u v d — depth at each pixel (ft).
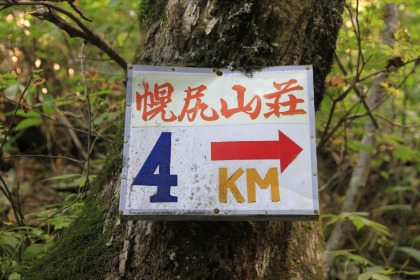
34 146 10.19
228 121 4.20
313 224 6.37
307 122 4.16
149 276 4.29
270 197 3.97
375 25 6.77
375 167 12.07
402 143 11.09
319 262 6.14
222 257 4.35
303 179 4.00
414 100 12.05
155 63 5.00
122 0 9.18
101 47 6.13
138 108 4.27
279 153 4.08
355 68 7.99
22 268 5.63
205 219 4.07
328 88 7.35
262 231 4.79
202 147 4.13
